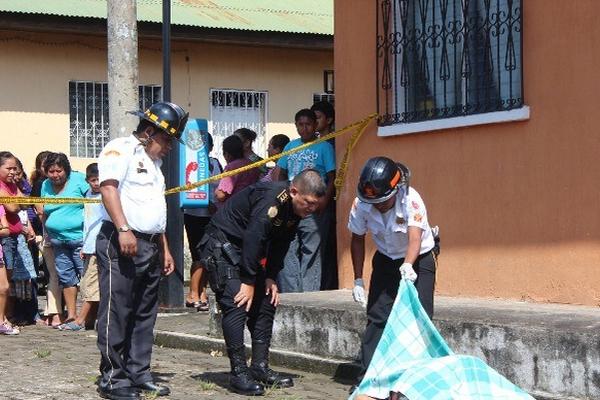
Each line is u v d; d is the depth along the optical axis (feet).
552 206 31.27
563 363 25.54
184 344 35.96
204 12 65.41
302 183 27.02
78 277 42.24
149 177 27.50
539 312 29.32
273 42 65.46
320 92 69.41
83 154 62.90
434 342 19.24
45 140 61.62
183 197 43.11
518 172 32.22
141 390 28.14
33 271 43.39
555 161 31.19
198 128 43.55
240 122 67.21
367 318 27.94
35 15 58.75
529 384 26.35
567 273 30.99
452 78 34.35
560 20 30.99
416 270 26.37
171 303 42.19
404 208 25.86
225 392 28.53
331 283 39.01
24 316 43.80
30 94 61.21
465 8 33.83
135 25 40.34
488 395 17.12
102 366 27.99
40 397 28.02
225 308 28.35
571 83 30.71
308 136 39.01
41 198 38.22
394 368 18.40
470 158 33.60
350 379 30.22
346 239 37.68
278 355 32.58
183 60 65.21
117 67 39.96
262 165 42.37
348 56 37.78
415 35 35.58
